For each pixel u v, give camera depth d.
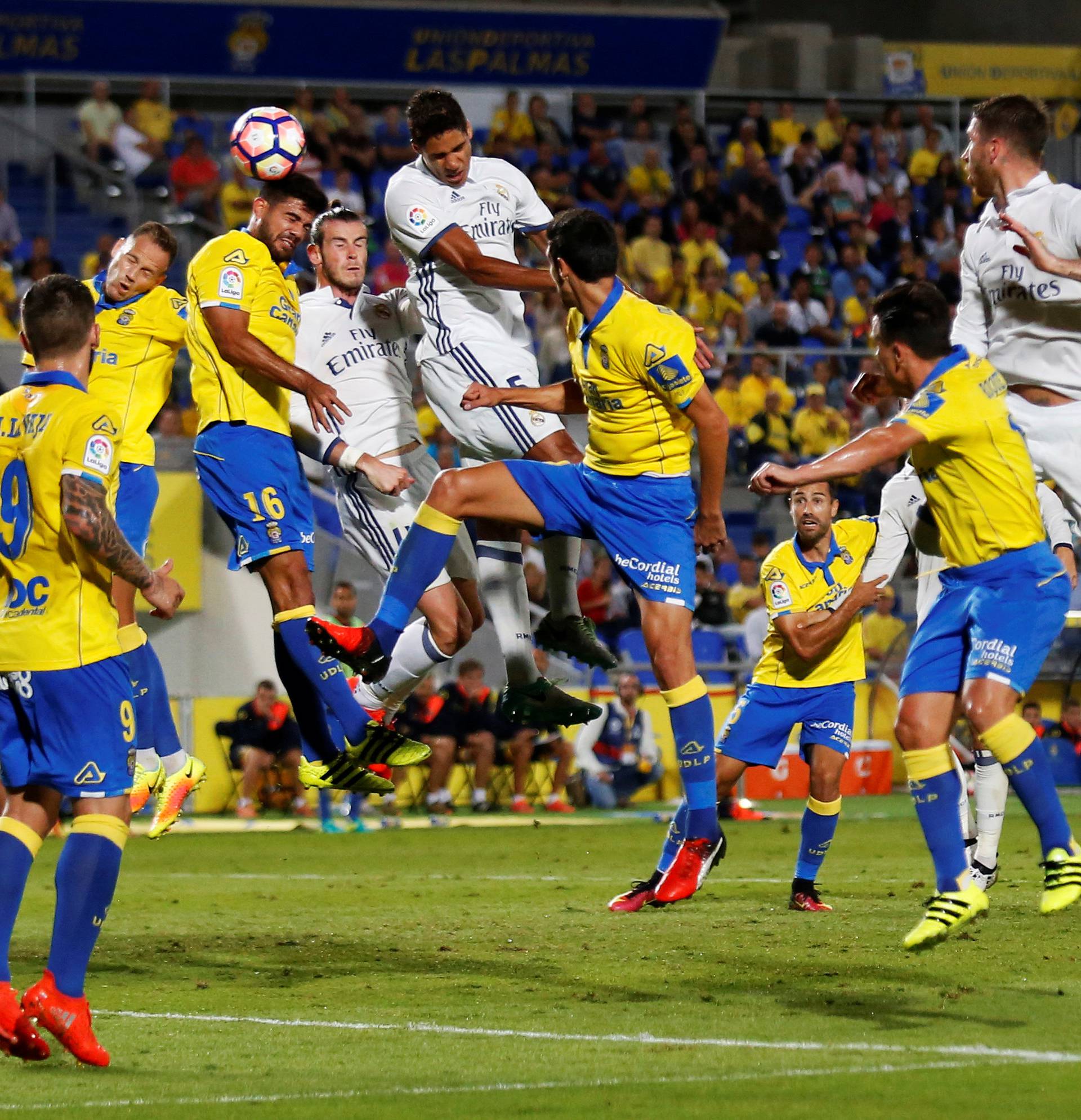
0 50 90.75
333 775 26.59
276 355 25.69
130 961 24.89
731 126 101.19
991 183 26.62
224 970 23.95
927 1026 19.14
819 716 30.41
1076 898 20.12
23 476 18.19
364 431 29.48
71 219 71.88
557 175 89.12
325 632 23.86
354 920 29.89
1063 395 26.53
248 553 26.41
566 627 28.17
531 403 24.78
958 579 20.69
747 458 76.19
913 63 106.06
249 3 93.06
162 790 30.25
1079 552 45.03
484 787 60.16
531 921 29.28
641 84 99.56
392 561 29.80
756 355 77.50
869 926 27.97
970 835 32.91
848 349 79.50
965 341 27.25
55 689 18.05
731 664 64.25
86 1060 17.30
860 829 50.19
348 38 95.00
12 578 18.31
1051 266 24.22
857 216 94.00
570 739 62.38
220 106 93.25
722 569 74.88
